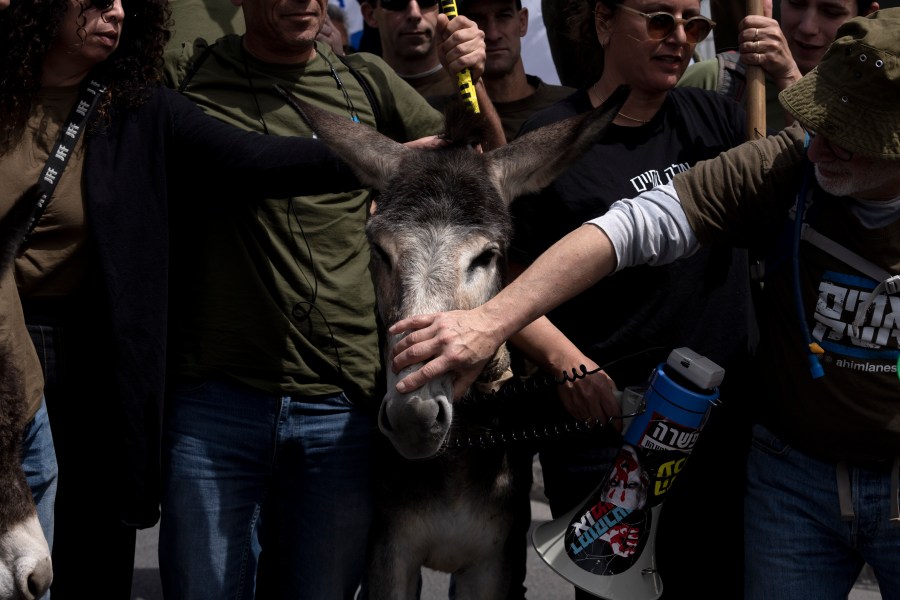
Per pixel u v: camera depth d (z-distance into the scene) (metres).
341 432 3.26
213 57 3.36
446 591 4.86
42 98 2.98
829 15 3.95
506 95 4.75
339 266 3.29
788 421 2.76
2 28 2.85
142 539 5.46
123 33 3.07
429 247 2.65
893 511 2.64
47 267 2.99
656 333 3.19
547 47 5.84
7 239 2.68
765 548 2.85
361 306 3.31
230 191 3.12
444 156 2.96
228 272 3.22
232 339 3.21
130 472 3.04
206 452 3.21
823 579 2.81
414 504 3.17
